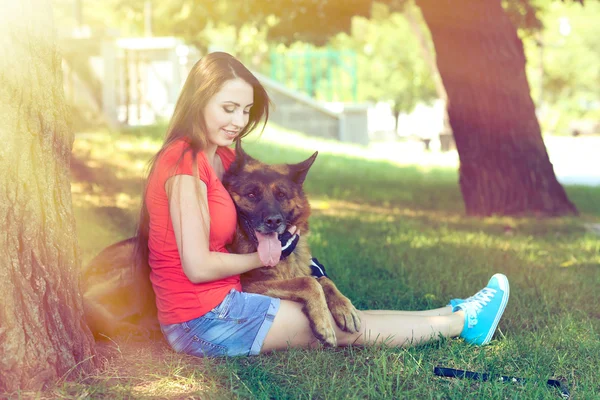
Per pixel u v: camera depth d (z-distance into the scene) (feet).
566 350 12.44
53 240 10.05
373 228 27.45
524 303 15.67
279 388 10.18
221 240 11.28
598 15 137.08
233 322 11.07
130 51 57.41
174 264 11.06
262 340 11.32
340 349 11.98
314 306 11.37
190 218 10.61
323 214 31.48
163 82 57.72
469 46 31.86
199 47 59.62
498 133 32.45
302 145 66.23
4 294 9.29
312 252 21.56
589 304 16.16
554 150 100.42
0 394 9.18
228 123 11.13
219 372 10.56
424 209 35.58
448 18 31.63
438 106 160.56
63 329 10.05
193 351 11.41
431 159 76.79
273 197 12.64
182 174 10.66
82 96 52.29
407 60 126.00
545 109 161.79
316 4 37.37
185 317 11.08
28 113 9.73
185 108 11.07
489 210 32.86
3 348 9.27
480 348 12.35
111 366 10.83
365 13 37.91
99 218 25.48
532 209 32.71
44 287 9.78
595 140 127.03
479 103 32.40
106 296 12.57
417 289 17.06
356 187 43.80
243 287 12.07
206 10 45.73
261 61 111.96
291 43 41.27
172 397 9.75
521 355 12.14
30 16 9.87
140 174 38.83
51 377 9.64
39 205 9.82
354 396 9.78
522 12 40.57
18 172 9.57
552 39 134.41
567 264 21.04
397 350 11.93
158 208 10.97
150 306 12.48
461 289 17.10
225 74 10.98
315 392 10.19
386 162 65.41
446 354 12.00
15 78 9.57
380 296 16.34
